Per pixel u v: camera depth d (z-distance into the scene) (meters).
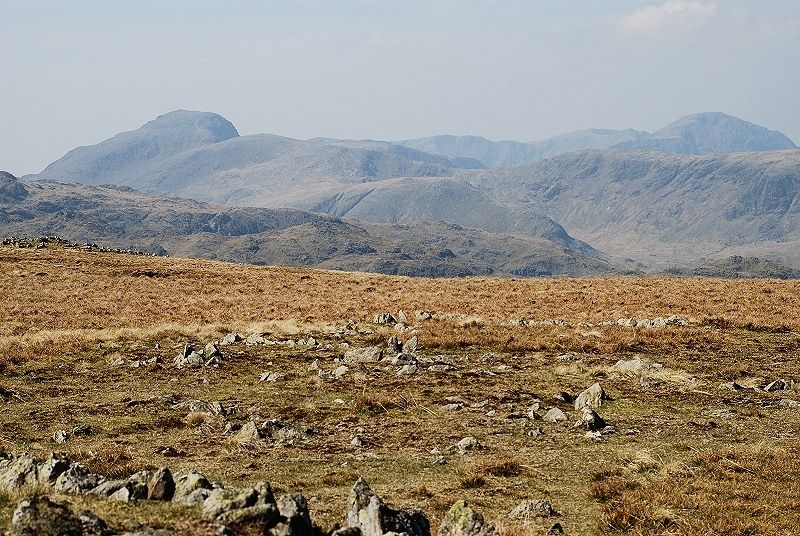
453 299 63.84
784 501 15.43
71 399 29.11
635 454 19.73
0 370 34.94
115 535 10.62
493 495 16.67
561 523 14.58
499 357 36.31
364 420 25.08
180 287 74.56
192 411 26.23
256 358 37.41
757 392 28.83
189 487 13.21
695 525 13.97
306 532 11.90
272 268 95.88
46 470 14.73
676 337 41.28
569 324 47.56
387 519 12.32
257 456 20.72
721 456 18.98
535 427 23.70
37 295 65.56
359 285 77.19
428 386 30.22
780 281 69.88
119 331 46.03
